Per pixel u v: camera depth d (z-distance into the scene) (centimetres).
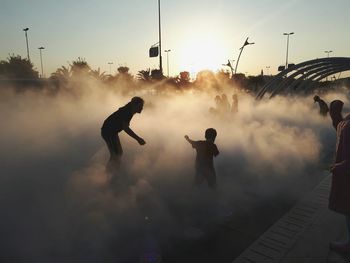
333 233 383
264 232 394
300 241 366
